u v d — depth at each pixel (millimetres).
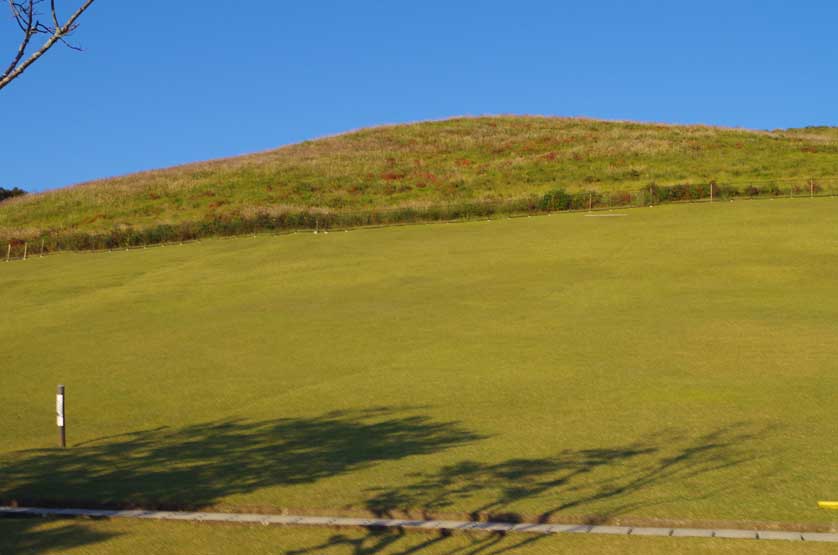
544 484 9719
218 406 15219
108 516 9180
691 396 13930
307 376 17156
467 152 71062
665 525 8266
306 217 43625
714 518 8320
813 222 33719
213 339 21484
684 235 32969
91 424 14383
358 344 19891
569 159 63656
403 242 36344
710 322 20219
